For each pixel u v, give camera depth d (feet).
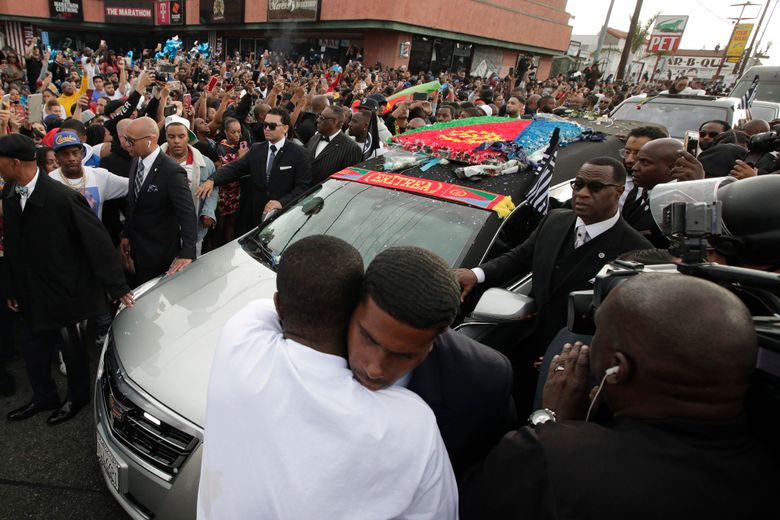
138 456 6.04
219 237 16.16
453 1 67.92
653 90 55.98
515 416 4.21
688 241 3.35
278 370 2.86
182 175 10.82
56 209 7.97
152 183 10.62
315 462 2.64
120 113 15.40
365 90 36.76
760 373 2.74
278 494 2.64
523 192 9.55
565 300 7.56
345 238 9.03
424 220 8.89
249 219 15.81
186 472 5.69
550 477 2.75
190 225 10.59
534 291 7.94
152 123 10.49
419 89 26.58
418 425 2.82
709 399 2.63
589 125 16.29
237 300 7.84
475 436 3.88
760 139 11.27
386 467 2.67
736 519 2.49
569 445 2.82
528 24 82.33
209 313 7.52
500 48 81.30
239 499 2.74
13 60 37.60
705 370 2.57
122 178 11.84
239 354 3.03
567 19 90.99
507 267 8.15
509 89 51.65
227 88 29.40
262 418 2.76
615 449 2.71
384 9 60.75
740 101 22.22
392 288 2.62
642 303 2.80
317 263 2.92
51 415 9.27
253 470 2.73
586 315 4.18
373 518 2.66
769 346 2.70
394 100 25.32
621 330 2.89
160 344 6.89
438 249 8.39
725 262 3.87
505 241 9.08
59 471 8.23
